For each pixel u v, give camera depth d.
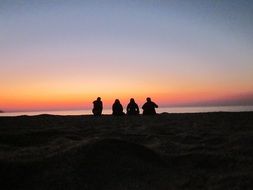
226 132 5.47
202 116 9.27
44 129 6.23
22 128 6.61
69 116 11.12
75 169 2.91
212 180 2.82
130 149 3.43
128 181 2.81
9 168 2.96
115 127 6.79
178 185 2.75
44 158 3.22
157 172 3.05
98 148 3.30
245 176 2.81
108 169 2.99
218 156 3.48
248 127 6.07
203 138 4.96
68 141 4.59
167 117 9.40
